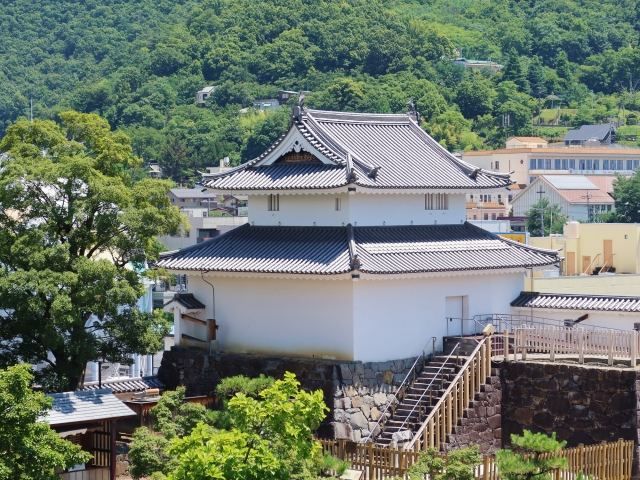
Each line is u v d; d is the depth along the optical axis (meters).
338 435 71.75
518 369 74.94
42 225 74.00
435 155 85.06
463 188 82.06
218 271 77.81
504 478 54.66
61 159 75.31
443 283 79.44
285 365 75.06
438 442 70.88
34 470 51.19
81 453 53.66
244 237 81.00
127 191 76.50
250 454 46.03
